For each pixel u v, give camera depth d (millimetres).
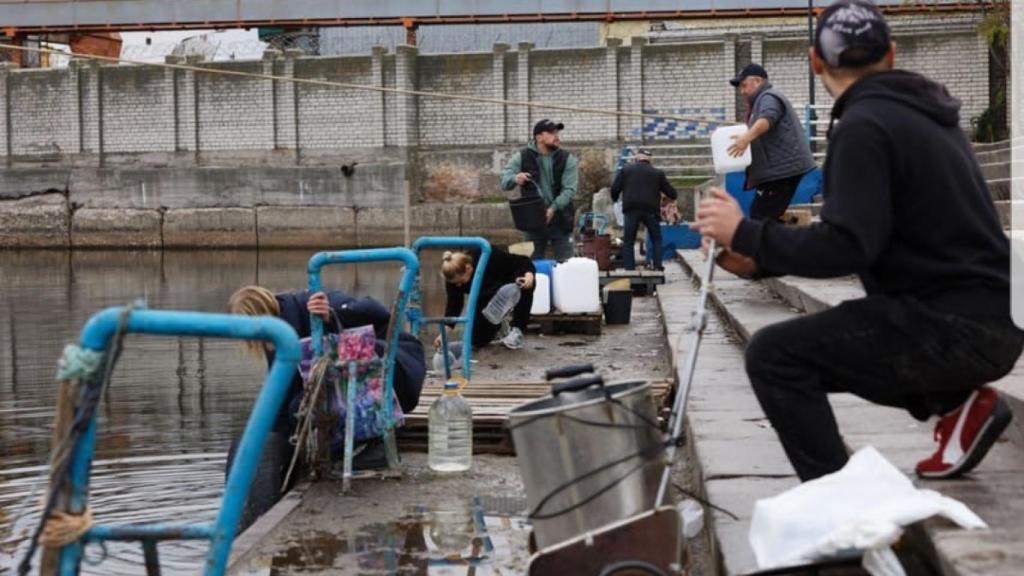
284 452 7316
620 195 20125
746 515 5008
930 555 3914
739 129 11578
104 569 5750
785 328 4168
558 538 4125
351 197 41188
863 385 4156
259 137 43031
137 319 3498
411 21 40781
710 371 8992
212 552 3580
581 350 12148
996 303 4016
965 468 4391
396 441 7879
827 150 4102
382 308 7309
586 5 39406
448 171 41688
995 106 32594
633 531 4047
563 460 4105
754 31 42781
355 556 5523
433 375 10383
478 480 7020
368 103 41938
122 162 44375
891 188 3973
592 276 13375
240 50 49094
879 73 4113
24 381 13055
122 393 11719
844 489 3859
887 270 4086
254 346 6738
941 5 35250
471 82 41406
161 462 8414
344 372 6984
